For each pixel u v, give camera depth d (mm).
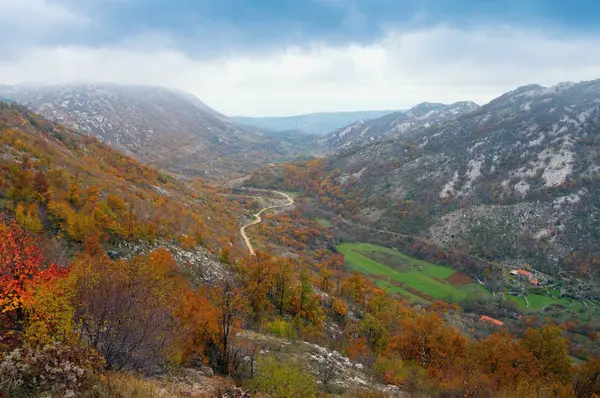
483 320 94750
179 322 23156
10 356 11570
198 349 25172
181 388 17938
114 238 46281
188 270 50625
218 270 57875
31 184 43312
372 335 59406
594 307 103625
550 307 104188
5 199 39438
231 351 27062
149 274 24297
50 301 14953
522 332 89938
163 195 105500
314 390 23328
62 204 44094
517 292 112500
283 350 34500
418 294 112438
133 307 17562
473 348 48625
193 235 71812
